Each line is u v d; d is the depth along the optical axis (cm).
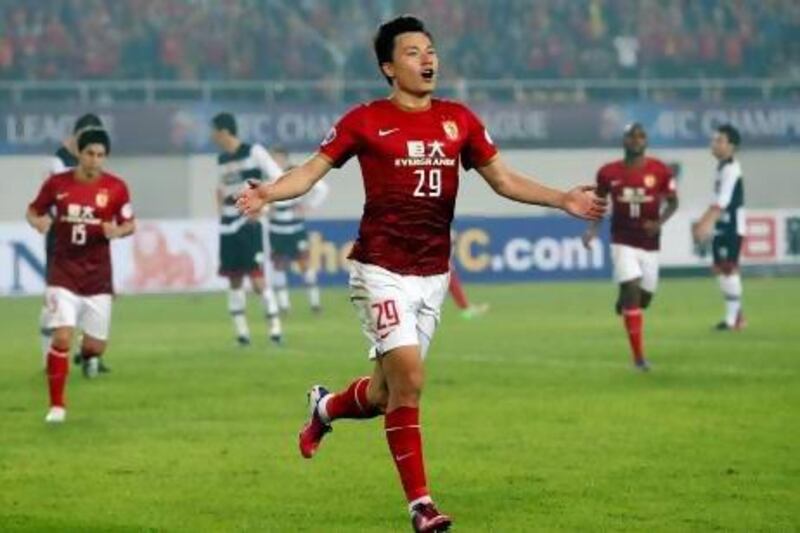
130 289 7812
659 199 4259
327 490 2508
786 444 2922
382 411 2289
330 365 4519
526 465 2717
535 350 4853
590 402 3556
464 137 2120
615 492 2455
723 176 5481
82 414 3459
